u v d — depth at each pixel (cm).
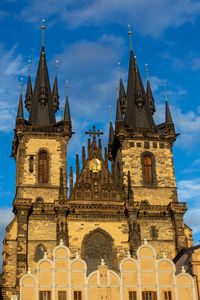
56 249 7181
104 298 6925
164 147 11519
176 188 11162
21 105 11475
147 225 10581
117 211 10562
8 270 9819
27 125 11575
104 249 10250
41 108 11900
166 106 11912
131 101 12338
